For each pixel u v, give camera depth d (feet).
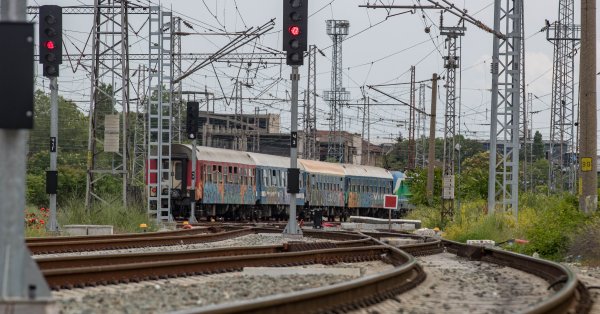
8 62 66.08
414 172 432.25
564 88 427.33
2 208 66.28
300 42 194.70
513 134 249.96
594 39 183.21
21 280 65.46
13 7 67.26
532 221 232.32
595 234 165.17
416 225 338.75
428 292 103.14
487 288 109.29
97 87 257.34
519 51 248.93
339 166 437.99
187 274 115.55
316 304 78.59
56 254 153.79
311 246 175.32
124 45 259.80
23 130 67.05
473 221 266.36
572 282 94.73
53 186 203.62
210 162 332.39
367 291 91.50
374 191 466.70
